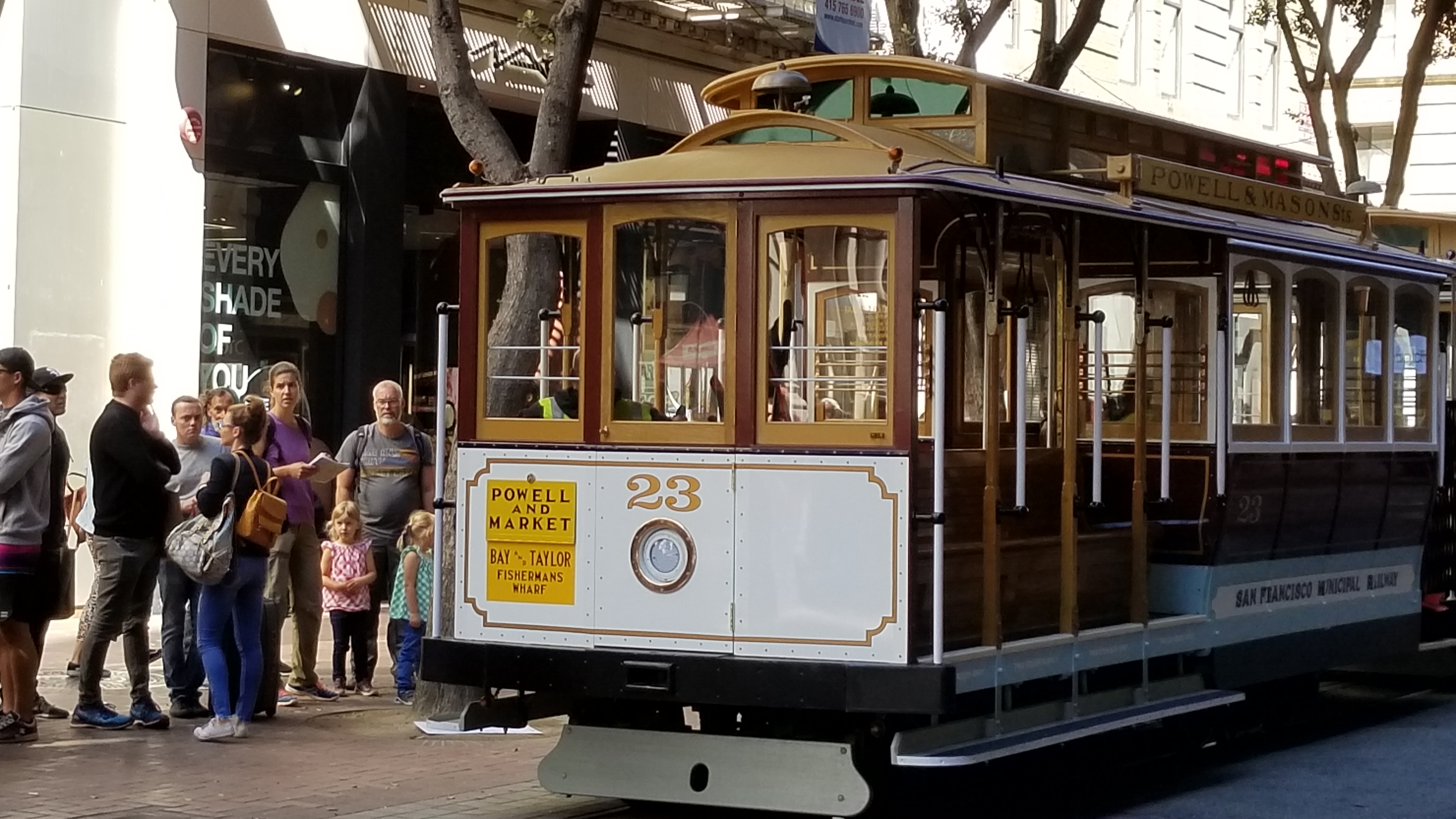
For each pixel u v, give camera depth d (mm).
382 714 11648
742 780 8367
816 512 8156
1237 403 10469
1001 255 8547
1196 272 10367
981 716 8672
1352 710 13336
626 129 20703
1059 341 9375
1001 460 8773
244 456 10219
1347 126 20266
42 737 10359
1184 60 31500
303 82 17562
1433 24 19906
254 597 10500
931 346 8211
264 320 17266
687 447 8391
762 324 8281
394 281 18188
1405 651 12758
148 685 10695
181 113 16250
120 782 9203
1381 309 12141
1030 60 27125
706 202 8398
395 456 12383
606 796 8641
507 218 8844
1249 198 10984
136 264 16094
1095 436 9398
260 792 9086
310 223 17719
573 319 8727
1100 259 10375
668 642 8414
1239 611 10688
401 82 18203
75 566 15648
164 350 16266
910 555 7988
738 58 22438
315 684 12117
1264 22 23672
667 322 8492
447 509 9203
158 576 11508
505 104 19328
